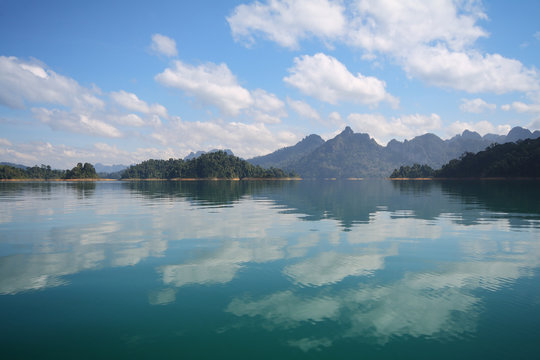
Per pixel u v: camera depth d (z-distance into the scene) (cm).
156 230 1716
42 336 609
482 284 859
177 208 2945
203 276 940
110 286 863
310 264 1052
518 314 684
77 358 537
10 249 1281
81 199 4191
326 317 679
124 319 675
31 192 6269
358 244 1345
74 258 1141
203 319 673
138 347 571
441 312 697
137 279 917
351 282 882
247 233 1616
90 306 739
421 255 1159
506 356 536
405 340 588
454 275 934
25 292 823
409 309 711
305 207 3012
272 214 2445
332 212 2566
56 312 709
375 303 743
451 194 4981
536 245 1309
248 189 8275
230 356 541
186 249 1271
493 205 3034
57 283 887
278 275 944
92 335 612
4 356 543
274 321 662
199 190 7512
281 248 1280
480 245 1315
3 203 3528
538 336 597
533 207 2820
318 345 572
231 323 655
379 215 2338
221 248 1286
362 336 602
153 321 666
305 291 820
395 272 965
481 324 644
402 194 5250
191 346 572
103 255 1183
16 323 658
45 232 1664
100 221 2067
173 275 950
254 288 842
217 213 2520
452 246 1299
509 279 896
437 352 547
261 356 540
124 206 3156
